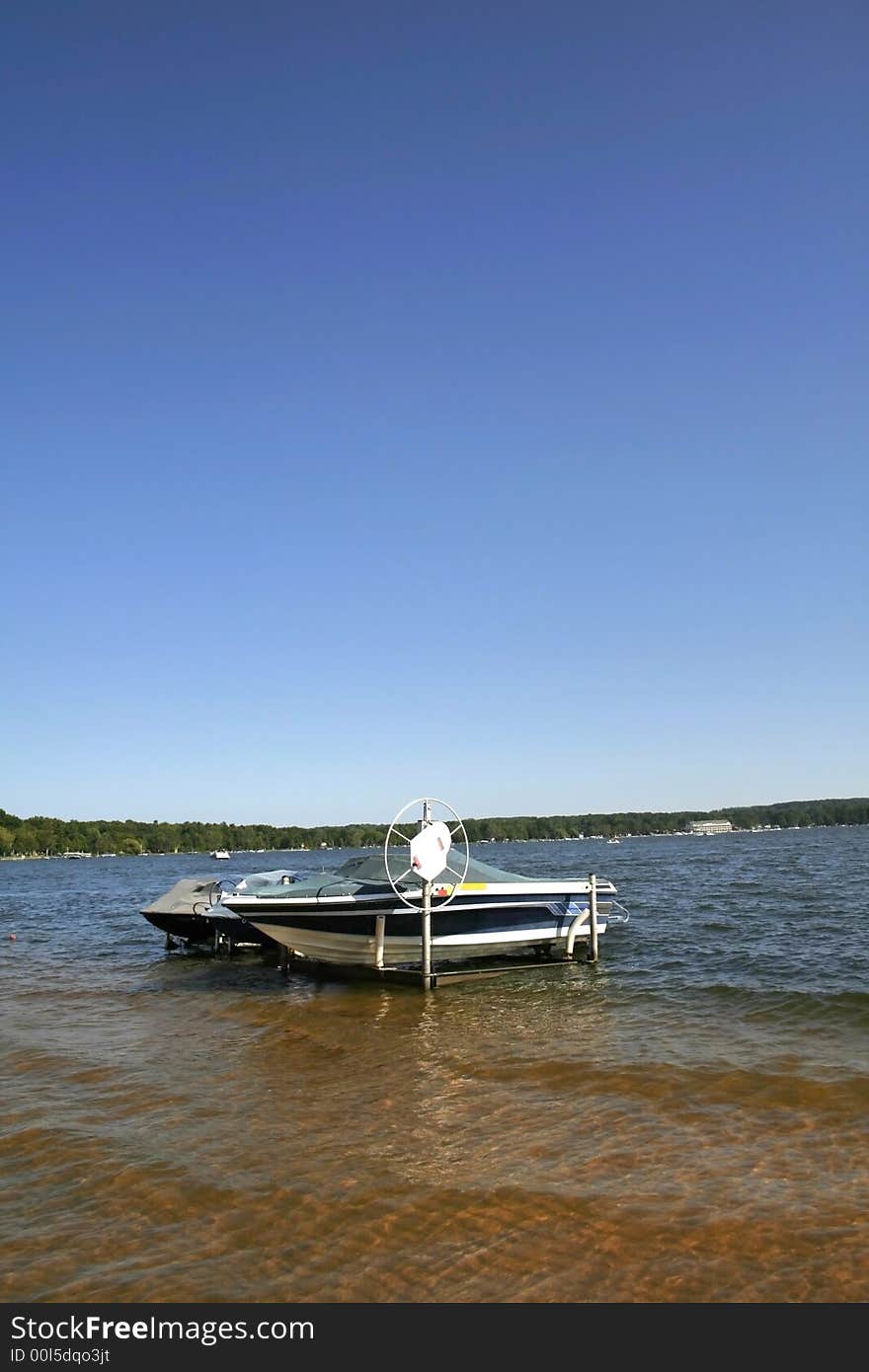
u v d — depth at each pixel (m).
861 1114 8.23
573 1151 7.55
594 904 17.61
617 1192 6.69
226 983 17.30
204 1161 7.57
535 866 59.50
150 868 108.94
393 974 16.98
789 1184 6.74
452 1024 12.93
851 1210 6.29
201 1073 10.52
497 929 16.75
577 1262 5.73
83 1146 8.00
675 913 25.95
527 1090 9.36
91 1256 5.97
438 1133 8.09
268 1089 9.74
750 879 40.41
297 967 18.20
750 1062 10.06
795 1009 12.84
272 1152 7.73
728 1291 5.39
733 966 16.55
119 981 17.95
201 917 21.25
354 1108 8.91
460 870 17.05
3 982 18.11
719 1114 8.35
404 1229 6.22
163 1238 6.19
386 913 15.88
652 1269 5.63
